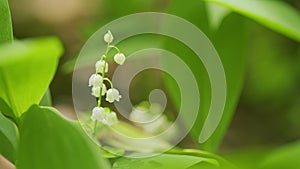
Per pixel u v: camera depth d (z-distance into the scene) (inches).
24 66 18.5
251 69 75.3
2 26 20.9
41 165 18.2
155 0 60.3
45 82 19.5
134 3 60.1
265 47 72.1
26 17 81.5
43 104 23.2
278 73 74.5
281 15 21.0
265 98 77.6
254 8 20.9
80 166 18.1
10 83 19.4
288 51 72.8
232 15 26.8
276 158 16.9
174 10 27.3
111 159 22.7
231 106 26.0
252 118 79.7
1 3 20.9
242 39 26.7
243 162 17.0
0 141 22.8
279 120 78.2
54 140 18.3
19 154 18.3
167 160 20.0
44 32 80.0
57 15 79.1
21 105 20.1
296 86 75.5
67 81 69.7
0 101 20.1
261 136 77.9
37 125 18.4
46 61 18.0
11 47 16.2
